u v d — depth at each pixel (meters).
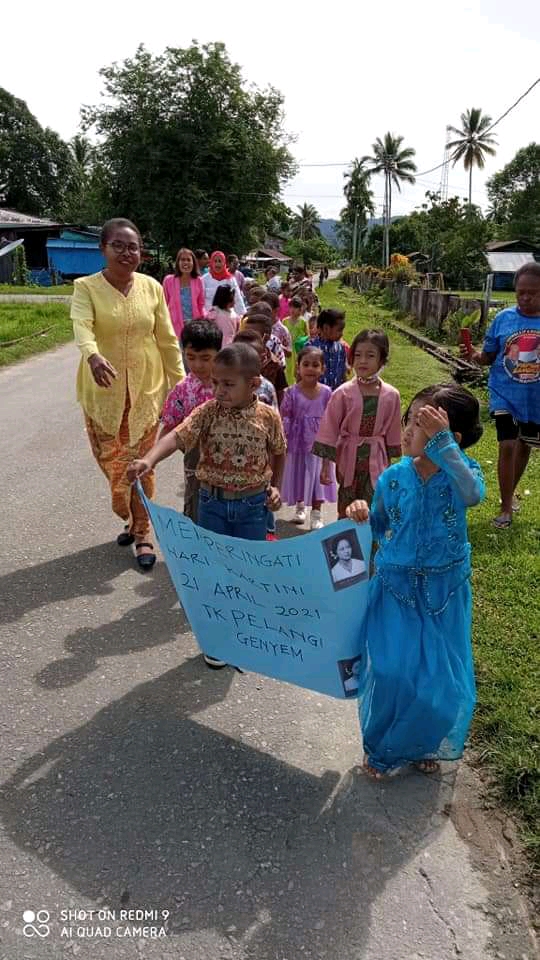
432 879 2.28
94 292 4.17
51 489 5.78
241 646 3.01
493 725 2.92
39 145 59.38
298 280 14.24
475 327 14.72
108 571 4.36
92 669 3.36
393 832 2.46
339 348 5.60
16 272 34.22
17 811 2.51
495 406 4.96
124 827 2.46
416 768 2.76
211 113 33.81
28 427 7.94
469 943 2.08
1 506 5.38
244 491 3.32
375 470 4.16
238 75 34.16
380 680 2.47
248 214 35.12
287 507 5.77
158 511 2.90
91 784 2.64
